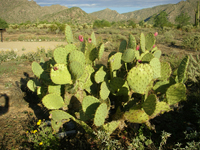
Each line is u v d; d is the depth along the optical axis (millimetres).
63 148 2830
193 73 4723
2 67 6734
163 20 34250
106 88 2865
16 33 22188
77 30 26188
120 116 2760
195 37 11125
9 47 11828
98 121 2414
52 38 16188
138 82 2453
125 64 3307
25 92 4496
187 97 4156
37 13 170625
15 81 5461
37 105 4148
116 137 2932
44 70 3533
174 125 3328
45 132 3027
